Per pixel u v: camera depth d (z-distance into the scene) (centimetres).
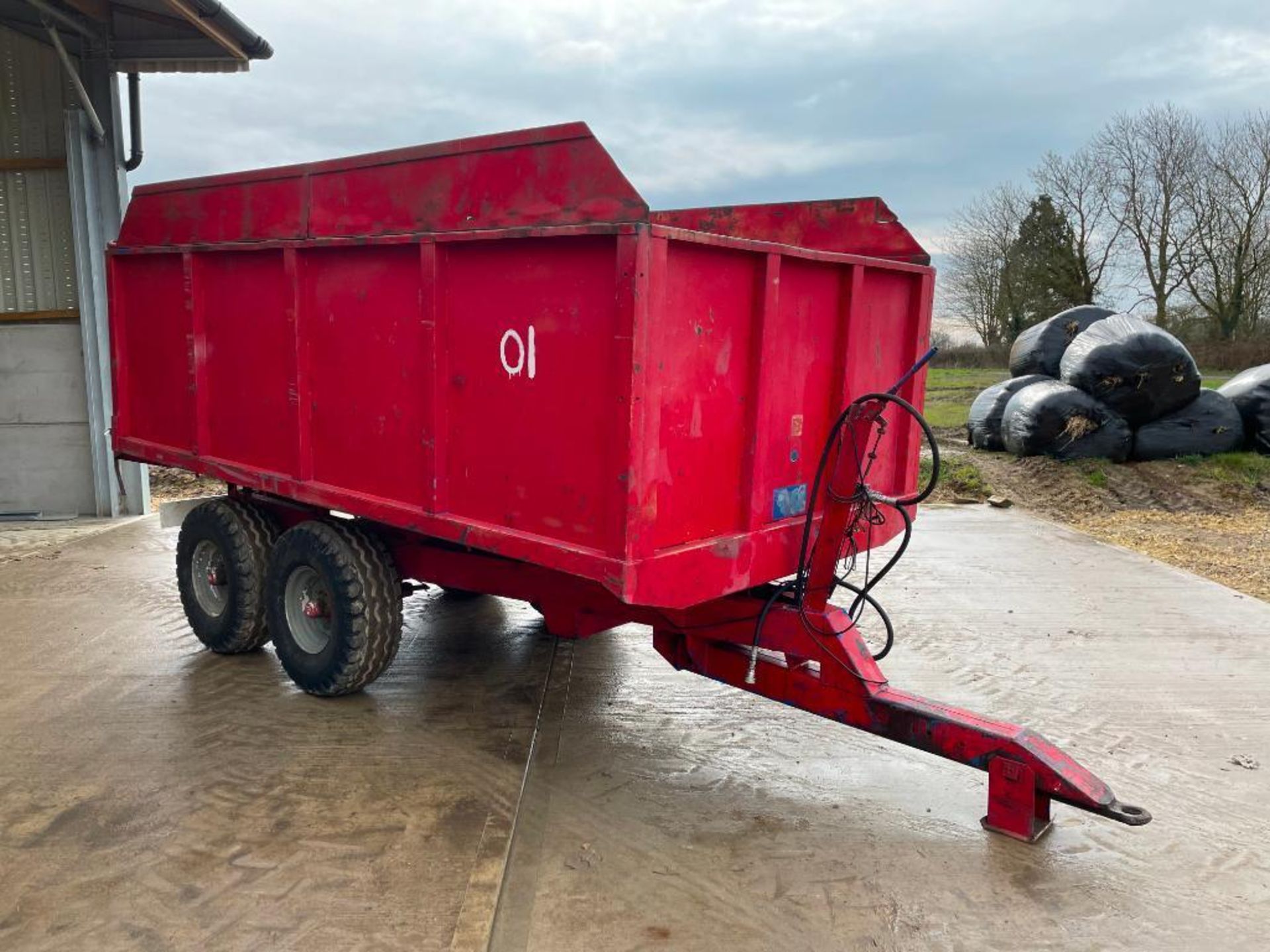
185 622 601
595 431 313
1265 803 390
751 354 345
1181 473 1196
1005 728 354
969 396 2108
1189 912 315
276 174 437
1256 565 834
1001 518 1002
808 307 371
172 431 534
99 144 912
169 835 343
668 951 287
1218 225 2883
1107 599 688
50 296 944
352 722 446
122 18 903
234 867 323
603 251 303
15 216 931
